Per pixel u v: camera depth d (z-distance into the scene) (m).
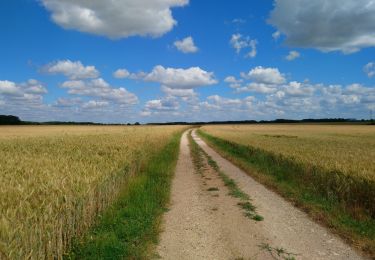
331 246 7.25
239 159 23.02
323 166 13.02
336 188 11.02
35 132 47.34
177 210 10.32
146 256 6.74
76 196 7.33
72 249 6.81
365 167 12.61
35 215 5.62
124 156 13.62
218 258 6.71
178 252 7.02
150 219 8.96
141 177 14.16
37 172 9.00
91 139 24.59
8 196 6.55
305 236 7.89
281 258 6.66
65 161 11.33
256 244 7.42
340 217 9.07
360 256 6.72
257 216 9.34
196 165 20.78
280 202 11.20
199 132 75.50
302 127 96.19
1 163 10.81
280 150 20.58
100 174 9.33
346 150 20.89
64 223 6.64
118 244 7.00
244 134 51.34
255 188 13.57
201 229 8.47
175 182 15.04
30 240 5.28
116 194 10.63
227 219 9.32
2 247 4.62
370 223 8.56
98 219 8.49
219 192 12.89
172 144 35.66
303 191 12.40
